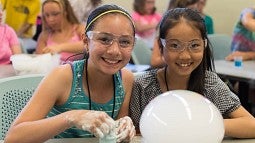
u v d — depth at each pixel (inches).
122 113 52.1
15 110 52.7
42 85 45.7
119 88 50.5
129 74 53.0
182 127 33.6
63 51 97.7
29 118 42.5
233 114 51.8
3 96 51.8
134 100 53.0
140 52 117.4
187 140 33.4
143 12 167.9
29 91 54.1
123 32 43.3
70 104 48.1
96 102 49.4
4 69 93.1
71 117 39.1
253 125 46.9
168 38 49.4
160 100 36.7
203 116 34.4
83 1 118.2
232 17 177.5
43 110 44.0
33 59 77.3
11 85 52.7
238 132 45.9
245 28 118.0
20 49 117.6
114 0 166.1
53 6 107.4
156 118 34.9
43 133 40.3
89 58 47.0
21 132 40.9
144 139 36.3
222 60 118.8
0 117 51.3
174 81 53.2
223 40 131.0
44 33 113.1
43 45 111.8
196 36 48.8
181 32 48.4
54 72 47.1
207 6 177.3
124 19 43.8
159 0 175.3
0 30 112.8
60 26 109.5
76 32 110.3
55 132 40.4
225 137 46.2
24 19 155.8
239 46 119.9
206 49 52.4
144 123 36.0
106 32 43.0
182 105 35.0
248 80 95.8
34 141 40.8
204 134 33.7
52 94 45.3
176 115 34.2
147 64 118.1
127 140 41.1
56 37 110.3
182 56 49.1
